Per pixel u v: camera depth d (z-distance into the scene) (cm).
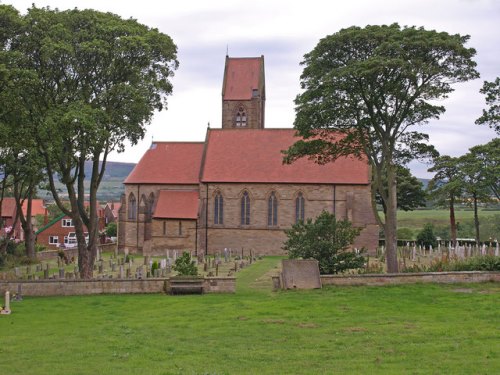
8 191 9975
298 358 2255
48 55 4200
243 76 10469
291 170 8388
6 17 4256
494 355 2241
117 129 4844
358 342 2506
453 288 3953
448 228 13512
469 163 7738
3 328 2900
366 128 5066
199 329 2816
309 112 4812
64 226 11850
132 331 2786
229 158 8700
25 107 4484
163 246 8481
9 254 7406
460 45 4441
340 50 4725
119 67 4778
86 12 4741
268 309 3303
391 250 4931
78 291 3919
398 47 4378
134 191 8888
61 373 2061
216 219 8469
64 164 4875
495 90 5688
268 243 8331
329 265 4275
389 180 4997
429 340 2527
